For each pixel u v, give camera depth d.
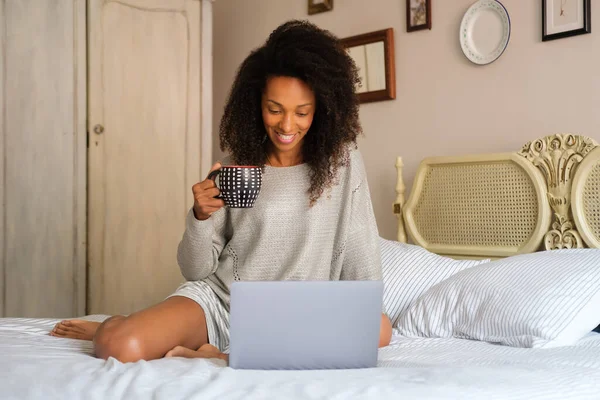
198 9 3.04
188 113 3.02
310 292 1.13
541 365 1.24
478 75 2.48
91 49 2.80
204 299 1.49
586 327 1.53
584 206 2.03
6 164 2.63
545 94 2.29
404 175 2.71
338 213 1.60
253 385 0.96
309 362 1.15
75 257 2.77
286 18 3.21
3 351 1.20
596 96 2.17
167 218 2.98
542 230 2.11
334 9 2.97
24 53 2.67
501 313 1.57
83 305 2.78
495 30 2.42
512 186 2.21
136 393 0.92
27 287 2.67
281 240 1.54
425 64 2.64
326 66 1.48
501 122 2.41
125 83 2.88
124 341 1.23
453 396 0.92
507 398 0.94
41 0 2.71
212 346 1.37
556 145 2.12
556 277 1.61
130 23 2.90
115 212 2.85
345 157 1.60
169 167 2.98
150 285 2.94
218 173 1.37
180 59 3.01
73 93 2.77
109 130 2.84
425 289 1.91
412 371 1.09
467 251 2.30
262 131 1.60
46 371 1.04
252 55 1.57
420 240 2.46
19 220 2.66
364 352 1.16
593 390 1.05
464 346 1.53
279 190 1.55
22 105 2.67
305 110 1.48
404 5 2.71
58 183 2.73
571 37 2.23
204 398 0.89
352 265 1.60
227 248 1.59
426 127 2.64
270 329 1.13
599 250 1.74
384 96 2.74
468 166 2.34
